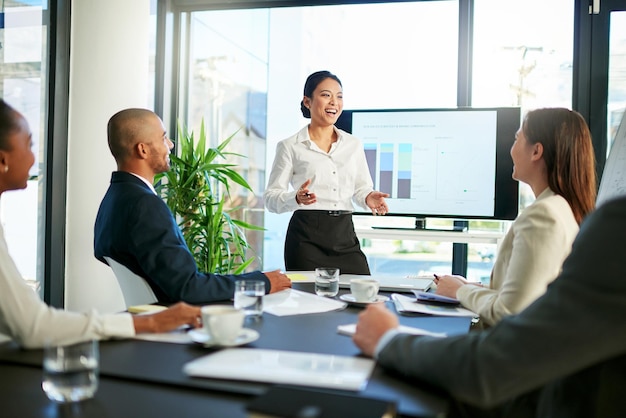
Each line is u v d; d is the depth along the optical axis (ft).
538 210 4.93
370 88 12.71
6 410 2.58
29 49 9.64
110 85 10.49
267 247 14.07
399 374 3.13
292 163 9.41
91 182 10.34
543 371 2.66
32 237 9.92
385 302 5.61
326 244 8.93
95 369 2.78
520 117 11.53
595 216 2.79
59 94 10.15
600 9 11.39
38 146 9.98
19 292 3.74
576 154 5.19
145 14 11.19
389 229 11.89
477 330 5.61
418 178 12.07
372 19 12.69
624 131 9.86
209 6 13.57
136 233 5.63
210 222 11.75
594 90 11.45
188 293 5.44
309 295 5.69
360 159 9.68
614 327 2.56
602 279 2.61
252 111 13.83
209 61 14.05
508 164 11.61
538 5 11.93
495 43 12.14
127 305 6.17
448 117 11.90
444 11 12.34
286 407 2.34
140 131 6.32
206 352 3.56
